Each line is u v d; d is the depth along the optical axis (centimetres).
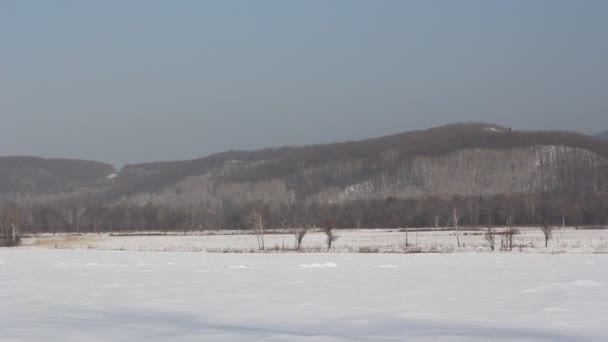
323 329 1475
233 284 2486
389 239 7975
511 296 2011
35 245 7762
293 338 1355
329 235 6338
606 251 5272
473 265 3516
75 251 6062
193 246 7238
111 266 3656
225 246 7194
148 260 4366
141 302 1953
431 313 1691
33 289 2331
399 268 3328
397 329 1466
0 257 4841
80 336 1391
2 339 1355
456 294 2088
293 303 1906
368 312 1720
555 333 1392
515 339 1333
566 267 3266
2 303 1945
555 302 1852
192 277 2828
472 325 1505
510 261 3869
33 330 1462
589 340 1317
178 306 1862
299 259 4381
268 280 2653
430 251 5597
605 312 1656
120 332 1439
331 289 2273
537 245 6272
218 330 1465
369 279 2666
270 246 6950
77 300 2008
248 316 1672
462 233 8950
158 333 1428
